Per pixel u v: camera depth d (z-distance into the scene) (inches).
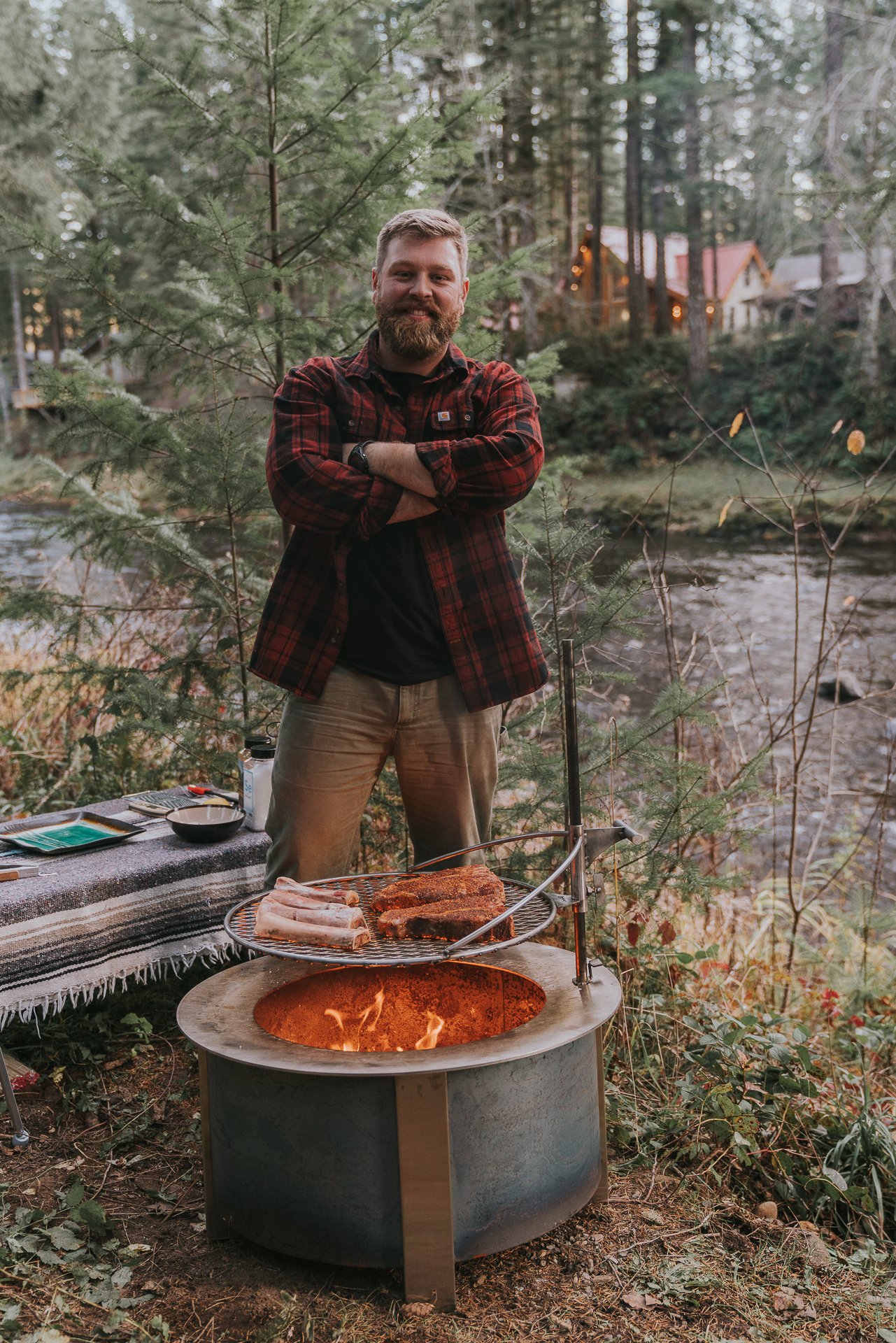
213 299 157.3
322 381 103.3
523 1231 85.7
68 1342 75.9
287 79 154.6
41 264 155.9
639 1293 84.4
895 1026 138.3
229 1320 80.0
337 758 104.4
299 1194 83.0
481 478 97.2
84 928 112.0
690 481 873.5
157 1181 97.9
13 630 248.8
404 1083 79.2
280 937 85.5
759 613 464.8
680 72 1035.9
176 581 164.9
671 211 1473.9
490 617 104.3
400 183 155.3
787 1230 93.4
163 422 154.6
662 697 142.4
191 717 153.5
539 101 1000.2
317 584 103.9
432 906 91.0
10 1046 118.6
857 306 1081.4
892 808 244.8
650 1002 125.8
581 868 92.7
